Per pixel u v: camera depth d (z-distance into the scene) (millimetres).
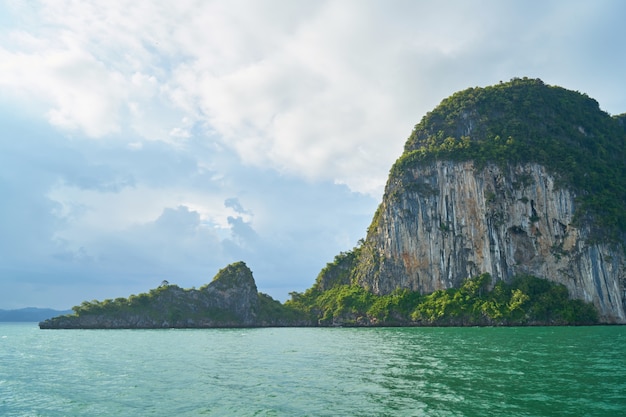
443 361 44000
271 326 168875
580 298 128250
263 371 40438
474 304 133375
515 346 57438
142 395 30688
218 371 40969
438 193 154125
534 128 156500
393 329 121625
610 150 158500
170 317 160500
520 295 127625
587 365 39156
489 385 30984
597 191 139625
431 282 149250
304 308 181250
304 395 29234
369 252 172500
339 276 190375
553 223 137875
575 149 149625
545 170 142375
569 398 26906
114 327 156750
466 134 165375
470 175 149875
